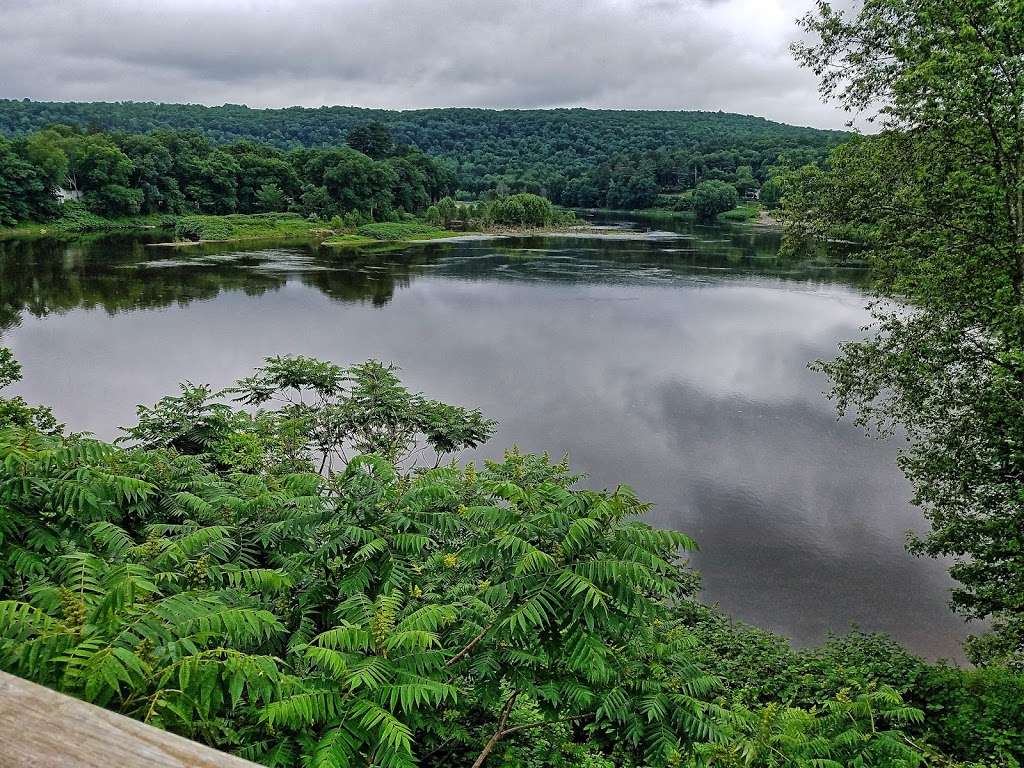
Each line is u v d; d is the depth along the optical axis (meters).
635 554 4.80
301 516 6.19
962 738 10.30
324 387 23.05
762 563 18.59
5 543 4.49
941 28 12.48
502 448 25.56
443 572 7.22
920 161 13.92
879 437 26.95
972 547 13.02
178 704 2.94
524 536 5.04
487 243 94.94
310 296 52.84
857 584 17.78
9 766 1.27
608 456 25.03
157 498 7.53
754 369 35.59
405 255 79.62
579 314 47.53
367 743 3.94
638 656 6.25
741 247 88.25
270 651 4.97
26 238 85.56
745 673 12.46
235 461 14.30
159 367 34.53
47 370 33.19
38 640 2.87
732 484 22.98
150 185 108.19
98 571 4.00
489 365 35.97
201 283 56.91
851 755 6.78
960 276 13.28
